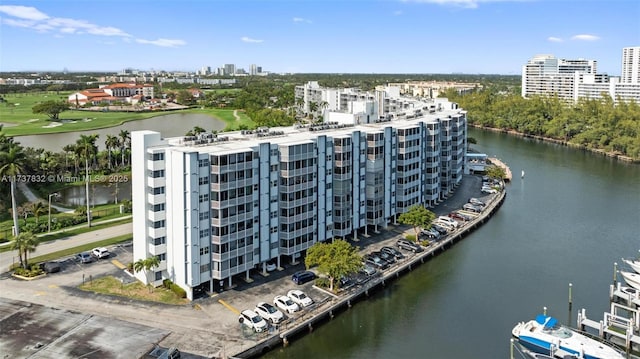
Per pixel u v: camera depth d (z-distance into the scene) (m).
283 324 89.94
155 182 99.56
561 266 124.44
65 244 128.00
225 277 102.12
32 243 110.31
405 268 119.06
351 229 130.38
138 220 104.06
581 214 166.62
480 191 187.00
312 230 118.94
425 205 163.88
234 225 102.12
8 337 83.75
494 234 147.25
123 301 97.38
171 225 100.56
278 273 111.94
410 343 90.25
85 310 93.69
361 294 105.38
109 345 81.56
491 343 90.25
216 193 98.81
